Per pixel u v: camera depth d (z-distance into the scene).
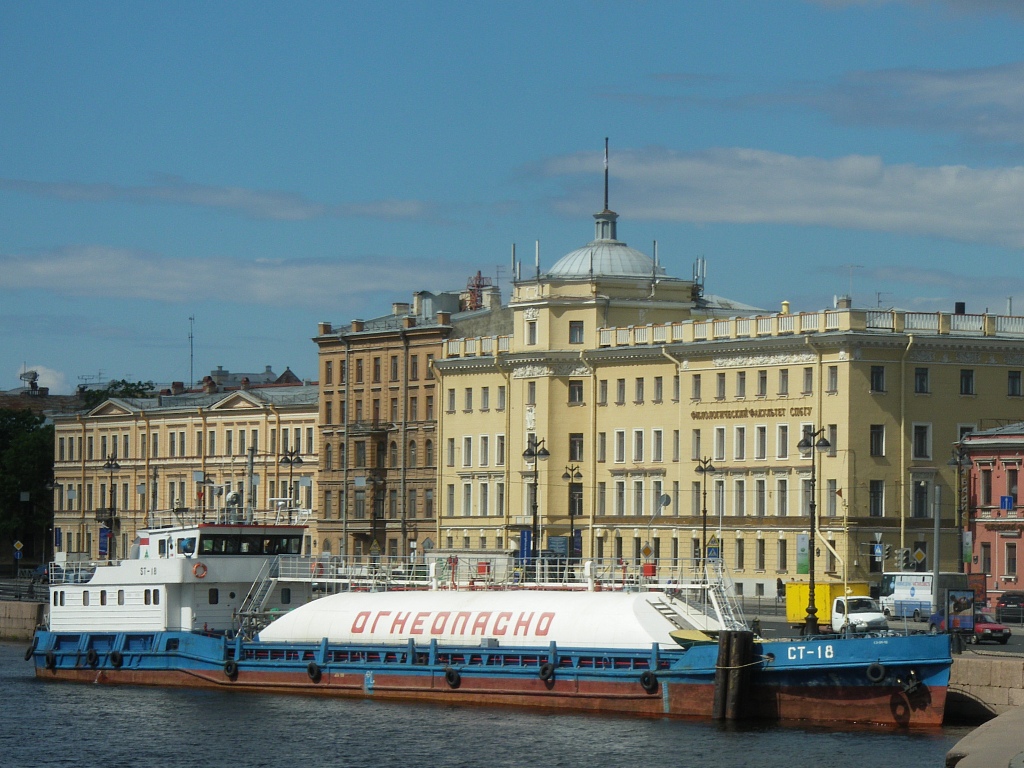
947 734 106.00
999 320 194.62
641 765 99.44
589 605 117.50
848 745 103.06
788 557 190.25
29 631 177.88
